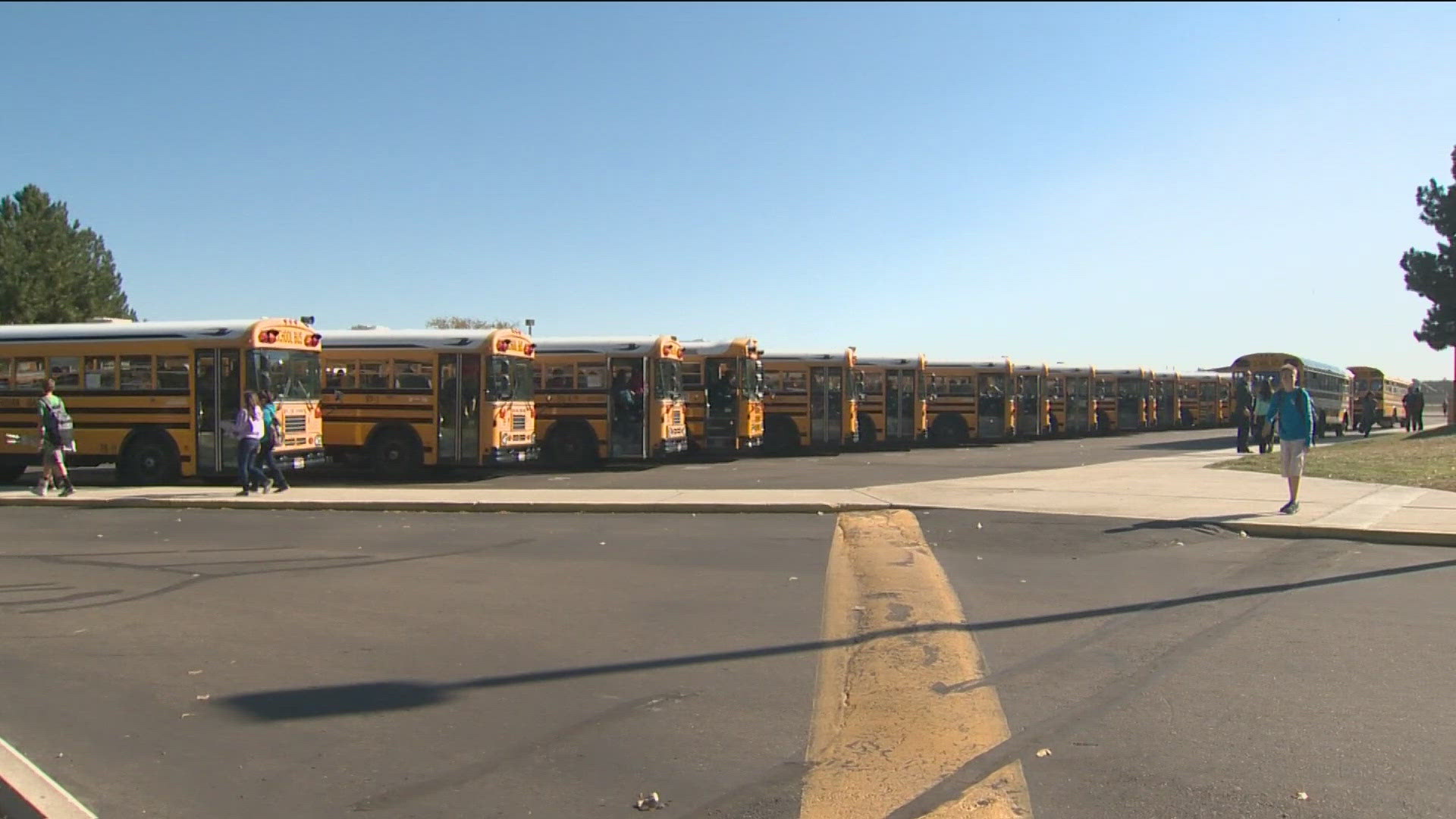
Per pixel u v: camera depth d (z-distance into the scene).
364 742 5.57
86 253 57.59
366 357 20.94
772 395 29.38
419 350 20.69
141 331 18.91
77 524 14.27
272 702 6.25
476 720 5.89
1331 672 6.53
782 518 14.05
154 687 6.59
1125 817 4.44
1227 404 51.38
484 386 20.39
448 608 8.70
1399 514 12.86
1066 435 39.53
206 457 18.50
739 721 5.79
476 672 6.82
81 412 19.03
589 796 4.80
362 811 4.68
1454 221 39.34
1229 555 10.75
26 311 53.12
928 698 6.12
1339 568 9.99
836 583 9.53
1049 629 7.71
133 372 18.88
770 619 8.16
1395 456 21.77
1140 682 6.37
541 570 10.39
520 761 5.25
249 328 18.30
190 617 8.49
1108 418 42.06
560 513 14.98
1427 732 5.43
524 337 21.66
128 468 18.88
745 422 25.64
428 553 11.55
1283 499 14.55
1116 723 5.62
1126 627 7.73
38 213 56.59
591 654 7.20
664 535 12.70
